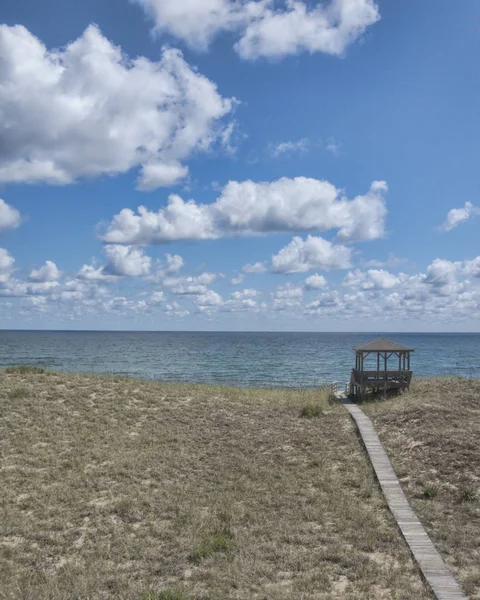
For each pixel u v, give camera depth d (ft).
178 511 56.13
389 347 121.49
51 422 85.92
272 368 274.57
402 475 65.51
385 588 40.29
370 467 69.26
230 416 97.55
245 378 222.48
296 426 91.71
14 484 62.64
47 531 51.03
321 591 39.70
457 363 322.55
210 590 39.45
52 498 58.90
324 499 59.88
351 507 57.06
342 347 545.85
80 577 41.45
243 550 46.68
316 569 43.34
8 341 631.56
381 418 91.50
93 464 70.79
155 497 60.03
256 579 41.47
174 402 104.78
